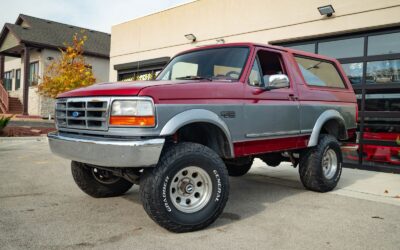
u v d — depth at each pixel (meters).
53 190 5.29
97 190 4.80
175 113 3.50
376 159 7.91
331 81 5.89
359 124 8.20
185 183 3.65
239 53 4.57
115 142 3.31
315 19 8.95
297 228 3.81
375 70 7.99
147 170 3.51
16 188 5.36
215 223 3.94
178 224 3.50
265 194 5.40
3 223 3.76
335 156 5.69
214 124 3.81
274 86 4.21
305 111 5.08
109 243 3.28
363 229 3.81
